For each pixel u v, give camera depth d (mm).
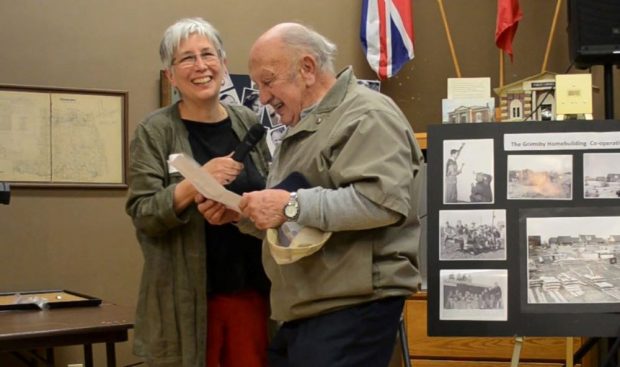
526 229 2355
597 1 2951
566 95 2604
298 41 1903
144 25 3656
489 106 3441
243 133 2520
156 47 3672
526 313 2344
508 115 3498
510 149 2375
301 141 1914
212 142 2479
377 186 1732
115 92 3578
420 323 3441
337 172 1792
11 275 3404
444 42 4086
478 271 2359
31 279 3438
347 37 4008
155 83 3666
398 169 1764
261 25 3867
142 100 3643
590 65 3014
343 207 1742
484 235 2363
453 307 2357
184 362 2338
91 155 3531
